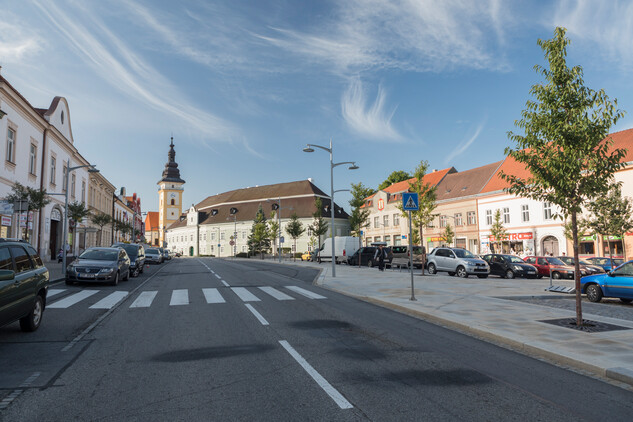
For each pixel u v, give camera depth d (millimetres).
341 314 9578
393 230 56500
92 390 4473
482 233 43531
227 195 99938
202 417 3766
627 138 33344
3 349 6246
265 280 19109
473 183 46844
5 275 6074
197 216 99188
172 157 113062
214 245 93750
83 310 10023
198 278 20344
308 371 5145
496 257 25453
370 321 8727
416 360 5699
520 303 10938
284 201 85312
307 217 79562
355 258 36000
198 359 5684
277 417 3766
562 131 7906
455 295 12742
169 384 4664
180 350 6180
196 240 98375
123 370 5188
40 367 5324
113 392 4410
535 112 8375
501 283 18156
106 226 53062
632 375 4805
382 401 4160
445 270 24156
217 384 4664
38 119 27641
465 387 4605
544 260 24438
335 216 82062
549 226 36594
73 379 4844
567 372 5227
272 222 71312
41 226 28906
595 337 6816
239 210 91688
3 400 4176
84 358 5750
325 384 4664
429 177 56312
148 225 129875
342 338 7039
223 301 11602
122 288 15297
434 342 6832
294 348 6301
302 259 58000
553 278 23281
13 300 6547
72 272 15695
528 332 7191
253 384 4660
